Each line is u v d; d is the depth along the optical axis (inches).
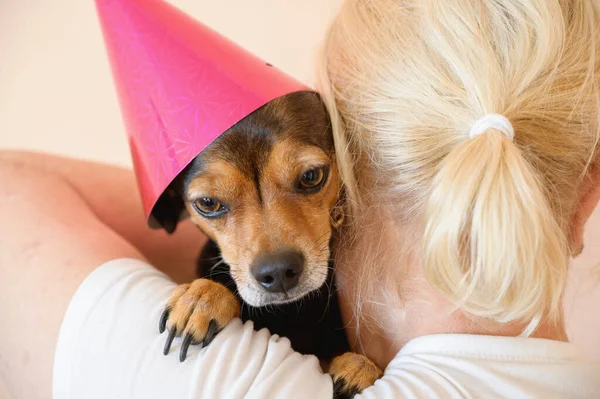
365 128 48.5
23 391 46.8
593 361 46.4
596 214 77.1
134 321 45.4
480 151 40.6
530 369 42.9
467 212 40.4
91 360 43.5
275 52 108.3
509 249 38.9
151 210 58.1
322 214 62.7
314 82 64.6
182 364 43.3
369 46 48.0
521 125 43.4
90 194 75.4
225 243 63.7
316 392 42.1
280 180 59.7
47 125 105.6
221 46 54.6
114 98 106.3
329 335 67.6
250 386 41.4
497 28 43.9
